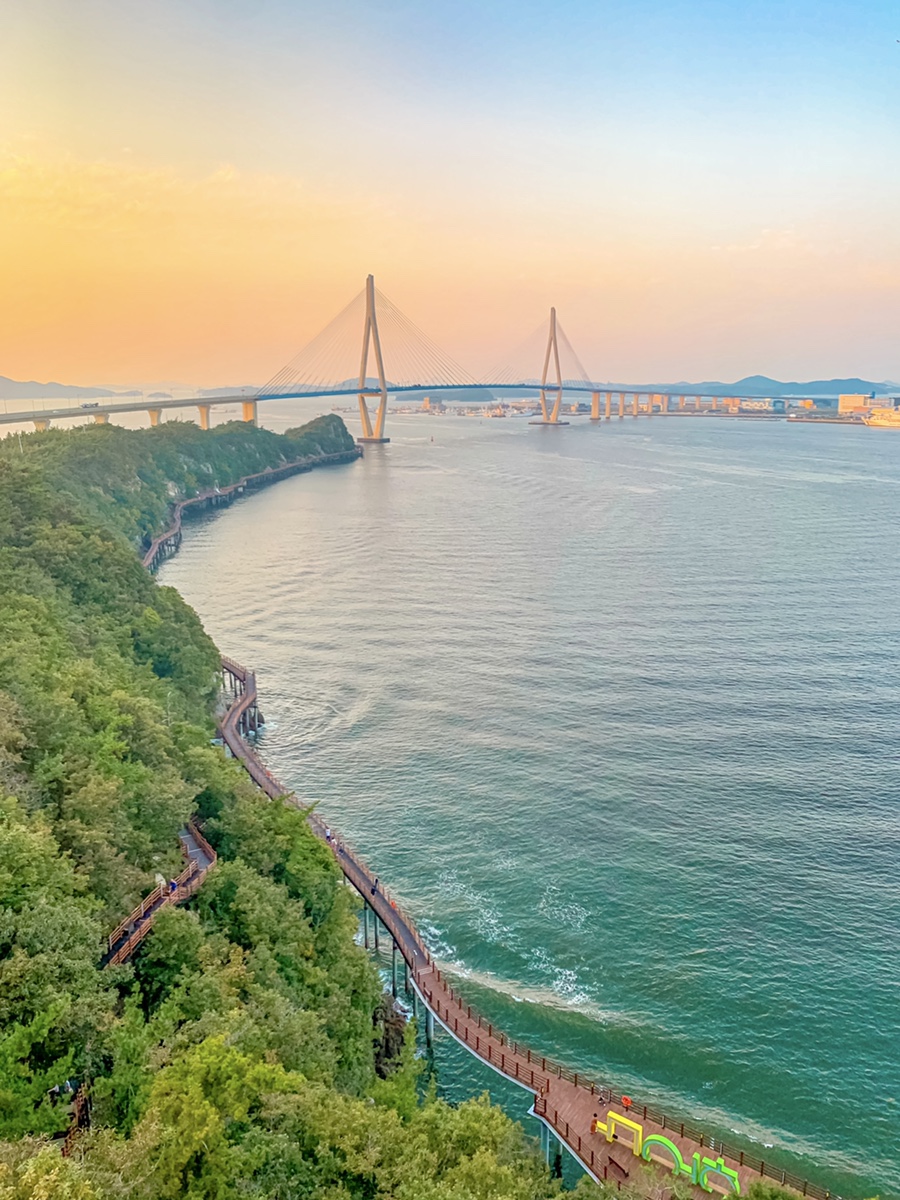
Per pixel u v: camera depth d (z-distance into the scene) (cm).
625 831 7800
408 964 6125
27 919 3716
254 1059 3650
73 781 5150
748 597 14862
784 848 7519
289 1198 3181
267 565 18200
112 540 12606
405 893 7056
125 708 6662
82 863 4653
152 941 4522
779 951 6353
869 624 13262
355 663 12106
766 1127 5094
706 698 10538
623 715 10119
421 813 8175
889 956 6288
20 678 5969
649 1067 5494
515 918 6738
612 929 6612
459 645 12712
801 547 18862
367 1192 3400
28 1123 3125
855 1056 5512
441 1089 5538
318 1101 3603
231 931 5125
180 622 10838
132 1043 3494
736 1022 5772
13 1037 3275
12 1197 2316
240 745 9162
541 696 10731
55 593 9581
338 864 6606
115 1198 2570
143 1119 2947
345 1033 5041
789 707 10238
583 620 13725
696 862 7344
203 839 5956
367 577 16950
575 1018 5822
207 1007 4038
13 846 4016
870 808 8106
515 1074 5250
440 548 19512
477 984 6106
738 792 8388
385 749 9469
